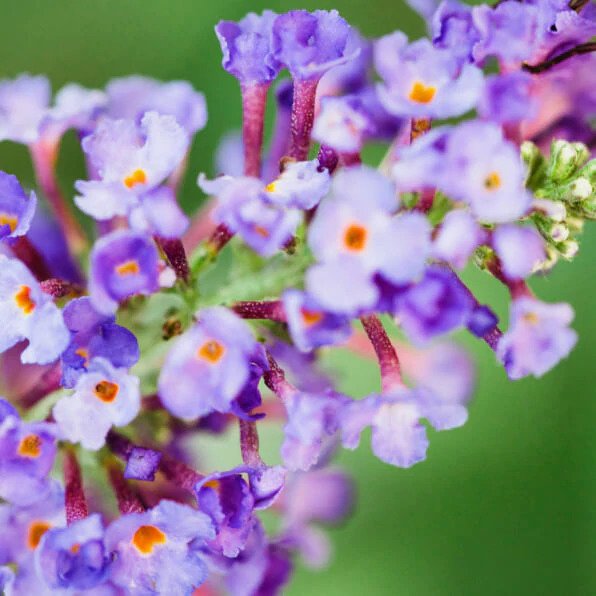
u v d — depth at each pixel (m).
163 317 0.25
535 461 0.30
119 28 0.31
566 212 0.25
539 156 0.25
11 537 0.25
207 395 0.24
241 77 0.26
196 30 0.31
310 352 0.26
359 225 0.24
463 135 0.24
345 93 0.26
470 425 0.30
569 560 0.30
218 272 0.28
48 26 0.31
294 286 0.25
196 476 0.25
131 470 0.25
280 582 0.27
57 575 0.24
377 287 0.24
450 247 0.24
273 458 0.28
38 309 0.24
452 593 0.31
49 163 0.27
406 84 0.24
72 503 0.25
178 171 0.27
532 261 0.24
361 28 0.31
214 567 0.26
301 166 0.25
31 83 0.27
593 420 0.30
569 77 0.25
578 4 0.25
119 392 0.24
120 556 0.24
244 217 0.24
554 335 0.24
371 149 0.29
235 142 0.28
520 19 0.24
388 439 0.24
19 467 0.25
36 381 0.26
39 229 0.27
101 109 0.27
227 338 0.24
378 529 0.31
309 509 0.28
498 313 0.29
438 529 0.31
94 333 0.24
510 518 0.30
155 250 0.24
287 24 0.25
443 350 0.28
